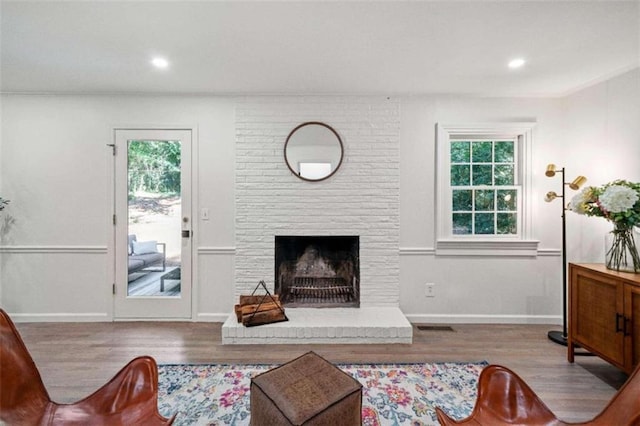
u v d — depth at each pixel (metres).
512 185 3.27
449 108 3.18
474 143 3.29
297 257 3.33
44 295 3.20
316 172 3.16
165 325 3.13
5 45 2.19
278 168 3.16
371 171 3.17
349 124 3.15
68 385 2.09
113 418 1.26
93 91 3.11
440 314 3.21
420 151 3.20
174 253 3.24
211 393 2.02
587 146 2.88
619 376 2.21
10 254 3.18
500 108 3.17
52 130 3.17
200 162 3.22
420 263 3.21
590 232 2.89
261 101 3.14
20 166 3.17
